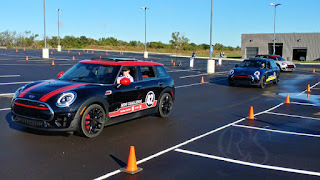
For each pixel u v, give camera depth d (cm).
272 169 500
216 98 1227
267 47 5278
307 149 608
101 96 648
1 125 707
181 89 1446
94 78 703
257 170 495
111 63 732
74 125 600
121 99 700
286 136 700
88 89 636
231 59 4856
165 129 734
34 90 627
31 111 600
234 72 1602
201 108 1013
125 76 731
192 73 2314
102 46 7575
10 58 3028
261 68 1628
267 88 1594
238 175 473
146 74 801
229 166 509
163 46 8012
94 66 733
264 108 1045
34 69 2072
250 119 869
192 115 902
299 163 530
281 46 5241
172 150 582
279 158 553
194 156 552
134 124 772
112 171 473
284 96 1327
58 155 533
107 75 703
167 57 4781
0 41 6781
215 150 589
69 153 544
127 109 722
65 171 466
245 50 5509
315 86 1716
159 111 834
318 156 568
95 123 644
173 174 470
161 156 548
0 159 506
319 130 759
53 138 624
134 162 475
